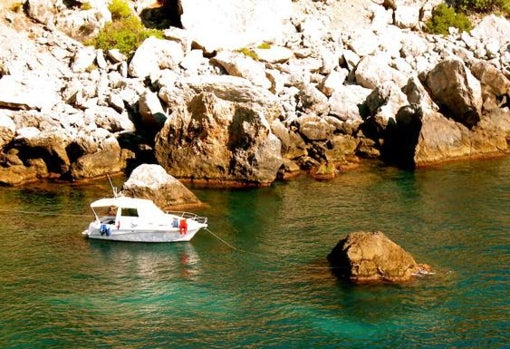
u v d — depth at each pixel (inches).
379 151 2026.3
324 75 2353.6
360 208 1567.4
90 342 995.3
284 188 1742.1
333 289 1150.3
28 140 1765.5
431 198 1632.6
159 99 1999.3
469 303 1098.1
